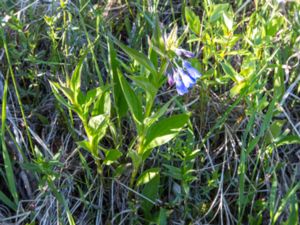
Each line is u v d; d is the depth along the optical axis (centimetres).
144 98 43
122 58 49
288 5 51
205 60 42
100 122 35
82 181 41
